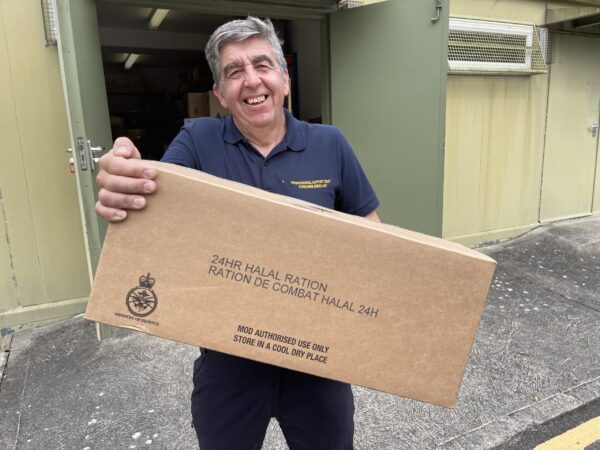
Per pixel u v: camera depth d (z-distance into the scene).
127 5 2.83
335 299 0.96
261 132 1.20
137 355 2.63
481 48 4.08
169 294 0.93
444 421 2.07
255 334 0.95
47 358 2.63
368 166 3.51
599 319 3.03
